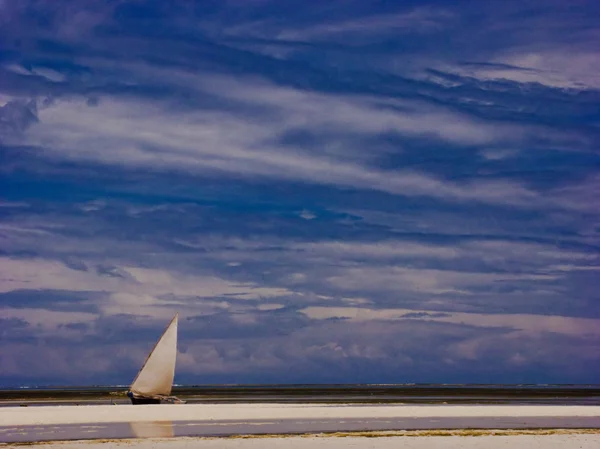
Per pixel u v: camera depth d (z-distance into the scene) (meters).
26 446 42.41
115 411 65.06
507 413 67.06
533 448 42.34
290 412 65.31
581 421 59.62
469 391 185.50
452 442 44.06
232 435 47.38
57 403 99.06
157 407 69.44
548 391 191.62
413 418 60.69
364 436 46.78
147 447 41.88
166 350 81.88
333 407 72.12
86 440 44.91
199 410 66.62
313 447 41.94
